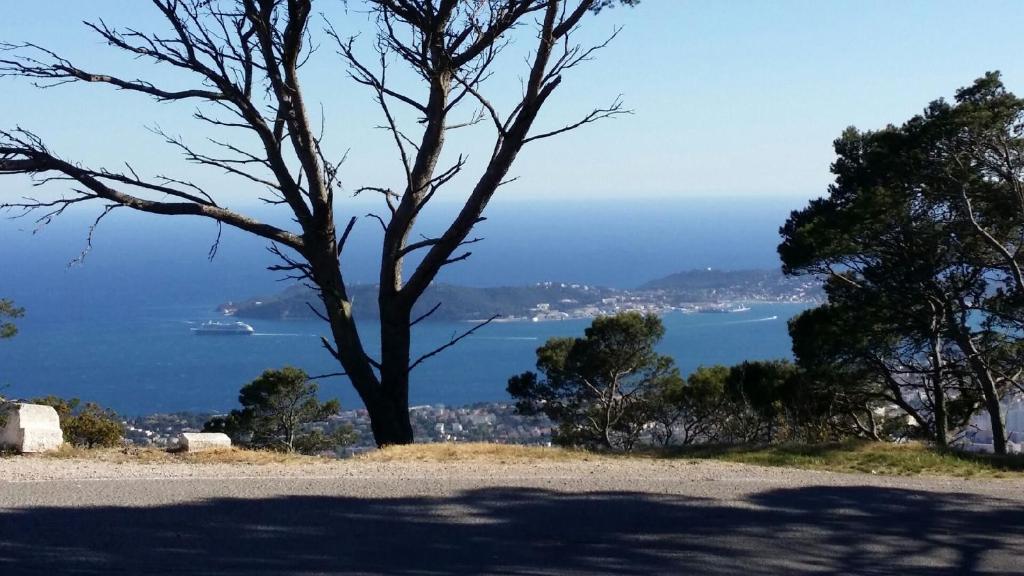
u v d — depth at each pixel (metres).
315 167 13.15
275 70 12.55
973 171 20.83
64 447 10.64
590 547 6.79
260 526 6.93
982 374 21.72
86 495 7.77
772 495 9.14
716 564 6.50
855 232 20.58
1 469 8.99
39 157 11.73
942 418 22.70
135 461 10.15
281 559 6.09
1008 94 20.98
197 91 12.52
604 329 28.02
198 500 7.74
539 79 12.78
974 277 22.08
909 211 21.02
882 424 26.20
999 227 21.23
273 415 26.55
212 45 12.55
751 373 24.53
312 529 6.92
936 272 21.17
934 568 6.73
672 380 28.38
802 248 21.61
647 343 28.34
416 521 7.32
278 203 13.34
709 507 8.38
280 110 12.70
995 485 11.44
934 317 21.80
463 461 11.20
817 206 23.91
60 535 6.43
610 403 28.22
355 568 5.94
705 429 27.06
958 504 9.16
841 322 21.88
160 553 6.11
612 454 13.85
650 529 7.43
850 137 23.72
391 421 14.24
